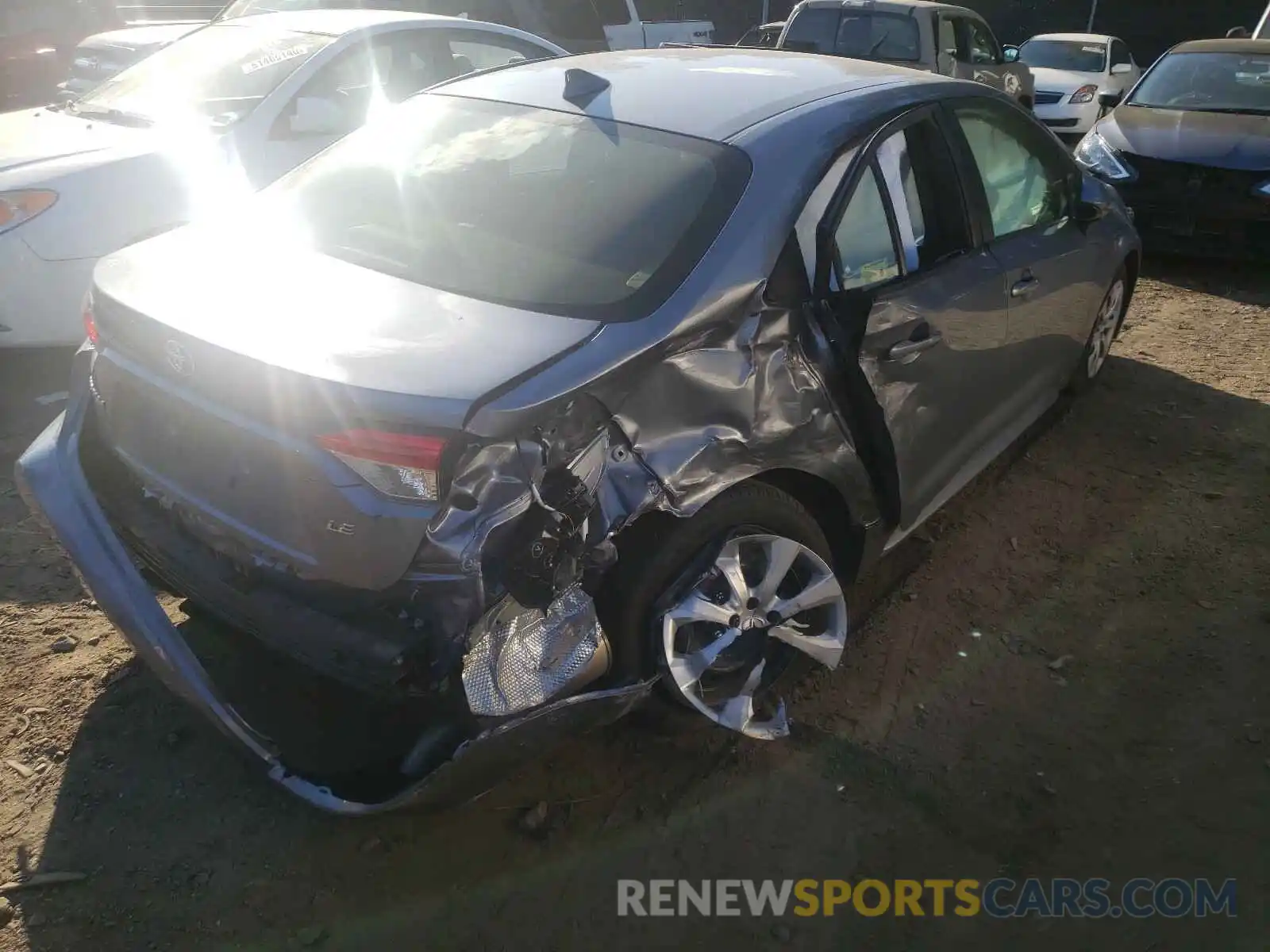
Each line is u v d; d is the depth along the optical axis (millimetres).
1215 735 3020
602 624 2461
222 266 2705
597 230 2678
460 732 2230
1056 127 13805
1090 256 4379
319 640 2270
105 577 2568
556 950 2352
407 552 2096
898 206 3162
